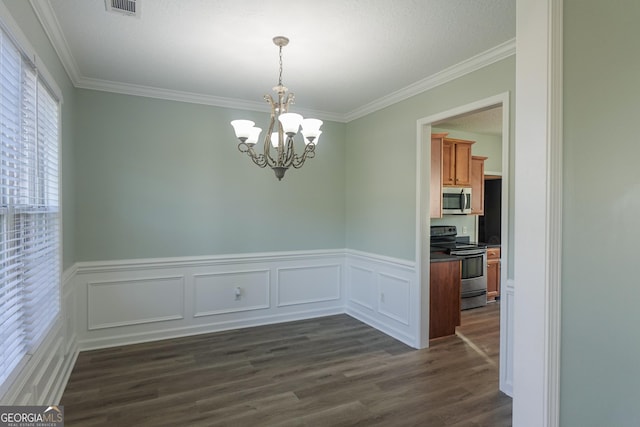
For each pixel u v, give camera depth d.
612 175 1.33
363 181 4.29
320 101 3.96
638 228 1.27
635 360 1.28
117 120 3.48
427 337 3.52
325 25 2.31
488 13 2.16
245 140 2.40
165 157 3.68
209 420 2.28
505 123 2.65
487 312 4.82
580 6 1.38
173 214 3.73
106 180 3.45
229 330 3.98
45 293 2.17
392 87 3.49
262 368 3.03
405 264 3.61
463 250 4.93
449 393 2.65
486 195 6.14
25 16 1.81
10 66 1.61
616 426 1.33
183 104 3.75
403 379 2.86
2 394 1.42
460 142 4.98
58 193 2.48
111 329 3.49
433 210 4.43
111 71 3.10
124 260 3.52
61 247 2.52
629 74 1.29
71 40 2.52
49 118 2.31
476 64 2.81
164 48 2.65
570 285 1.37
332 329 4.04
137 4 2.08
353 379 2.85
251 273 4.12
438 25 2.31
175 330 3.76
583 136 1.38
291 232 4.34
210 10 2.14
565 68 1.36
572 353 1.38
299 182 4.37
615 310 1.33
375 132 4.07
